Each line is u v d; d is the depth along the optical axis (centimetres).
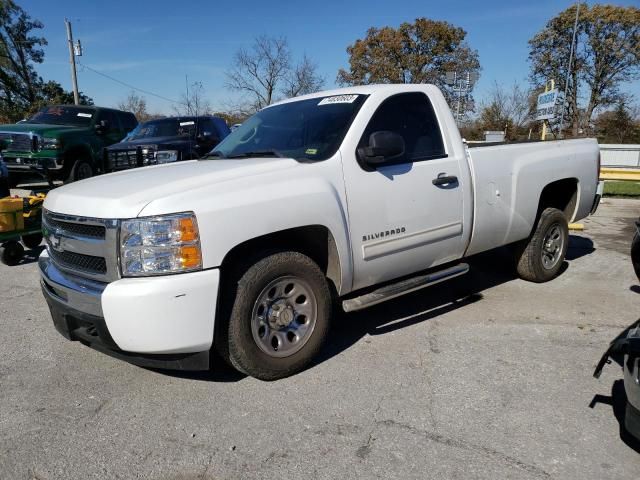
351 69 4709
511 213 490
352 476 256
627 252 723
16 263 659
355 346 405
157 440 286
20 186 1388
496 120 4169
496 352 392
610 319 459
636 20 3800
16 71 4975
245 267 330
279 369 346
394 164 398
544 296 522
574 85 4075
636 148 2256
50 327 448
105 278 309
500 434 289
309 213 343
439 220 424
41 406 321
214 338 332
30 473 260
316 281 357
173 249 298
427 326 444
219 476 258
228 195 316
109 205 308
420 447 278
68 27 3197
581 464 263
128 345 300
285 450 277
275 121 446
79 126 1283
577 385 342
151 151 932
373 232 383
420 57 4391
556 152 540
